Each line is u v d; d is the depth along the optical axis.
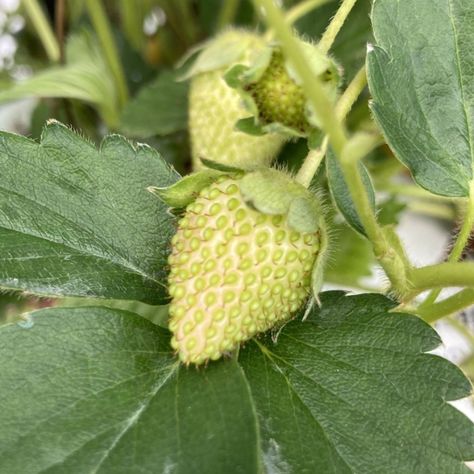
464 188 0.10
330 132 0.07
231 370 0.09
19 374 0.09
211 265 0.09
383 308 0.10
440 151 0.10
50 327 0.09
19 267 0.09
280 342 0.10
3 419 0.08
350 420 0.09
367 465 0.09
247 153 0.13
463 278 0.09
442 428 0.09
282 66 0.09
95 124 0.20
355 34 0.15
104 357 0.09
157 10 0.22
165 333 0.09
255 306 0.09
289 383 0.09
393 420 0.09
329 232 0.10
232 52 0.13
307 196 0.09
